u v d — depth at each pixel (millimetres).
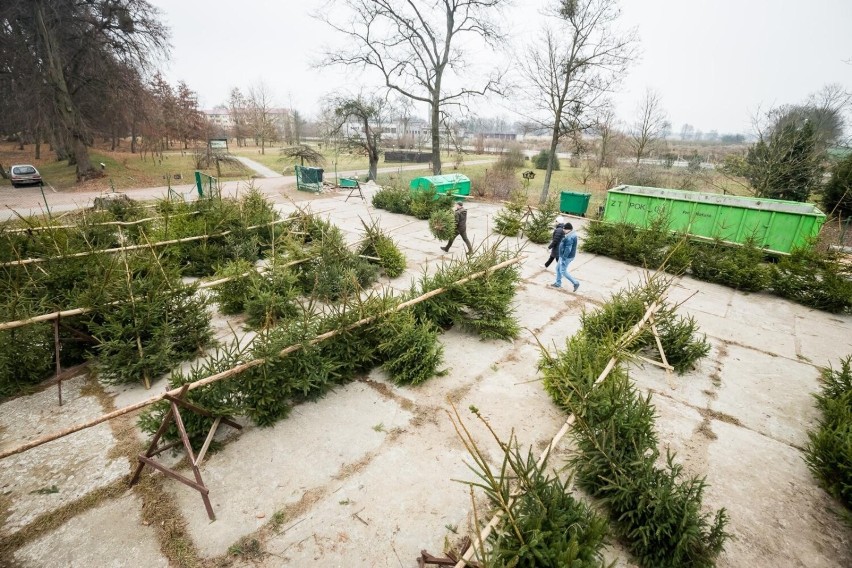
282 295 8047
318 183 25125
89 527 3771
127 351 5836
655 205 14641
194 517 3889
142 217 13078
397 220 17047
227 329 7602
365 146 30969
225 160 35188
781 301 9969
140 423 4527
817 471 4441
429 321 6590
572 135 23812
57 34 26547
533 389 6023
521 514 3311
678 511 3449
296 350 5371
